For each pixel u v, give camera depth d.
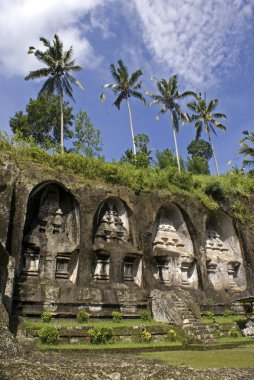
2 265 14.19
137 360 10.86
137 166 27.44
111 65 38.06
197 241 23.95
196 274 23.33
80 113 36.03
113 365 9.43
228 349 14.49
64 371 8.55
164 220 24.42
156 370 8.91
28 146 19.73
